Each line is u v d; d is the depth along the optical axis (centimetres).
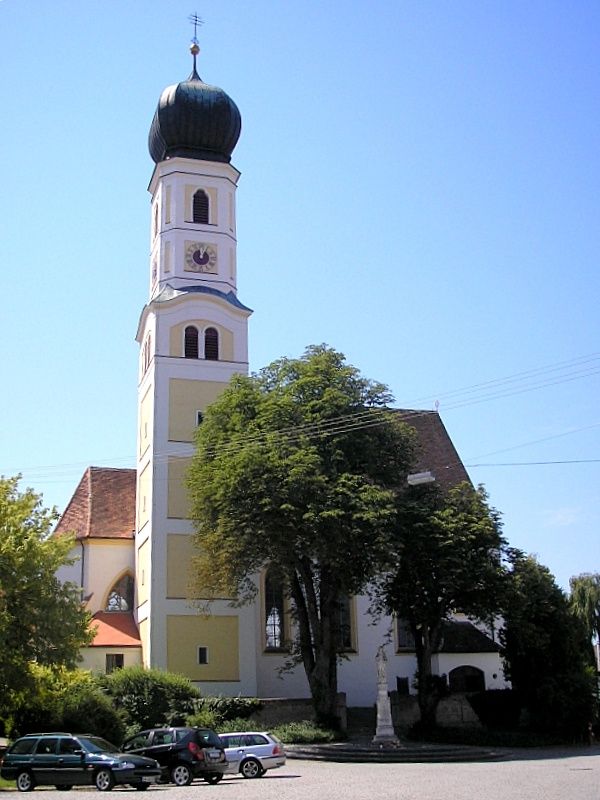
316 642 5228
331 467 5072
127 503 6831
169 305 6325
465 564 5025
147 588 5934
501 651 5716
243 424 5306
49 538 4162
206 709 5116
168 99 6644
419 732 5225
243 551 4850
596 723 5656
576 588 7088
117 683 4988
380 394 5453
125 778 3098
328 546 4738
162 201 6650
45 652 3891
